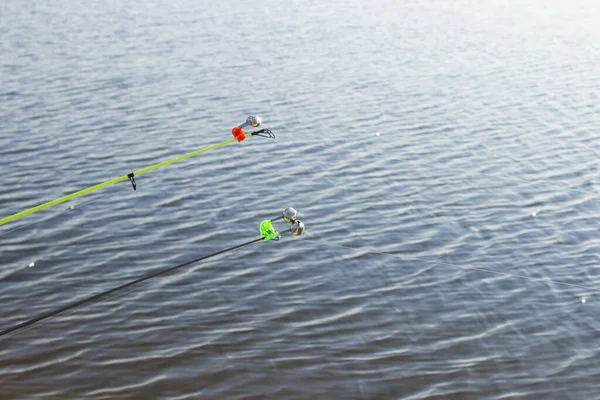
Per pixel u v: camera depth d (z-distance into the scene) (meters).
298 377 10.93
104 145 19.80
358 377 10.98
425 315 12.53
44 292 12.88
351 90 25.38
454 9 39.94
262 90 25.03
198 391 10.56
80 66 26.86
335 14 37.62
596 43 32.97
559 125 22.41
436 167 18.89
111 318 12.14
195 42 31.00
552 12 39.53
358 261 14.19
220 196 16.89
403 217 16.08
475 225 15.79
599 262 14.35
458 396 10.64
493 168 18.95
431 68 28.48
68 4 37.44
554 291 13.34
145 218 15.71
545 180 18.27
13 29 31.98
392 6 40.22
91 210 15.98
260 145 20.12
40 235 14.79
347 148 20.06
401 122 22.30
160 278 13.41
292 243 14.77
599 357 11.58
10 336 11.55
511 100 24.80
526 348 11.75
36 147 19.42
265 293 13.04
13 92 23.70
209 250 14.49
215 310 12.49
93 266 13.76
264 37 32.34
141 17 35.16
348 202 16.75
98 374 10.82
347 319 12.36
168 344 11.56
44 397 10.27
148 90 24.55
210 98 24.02
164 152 19.50
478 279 13.69
